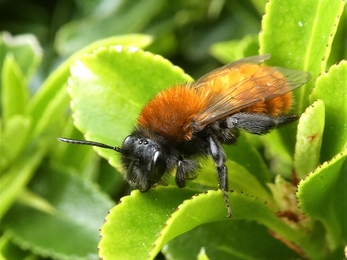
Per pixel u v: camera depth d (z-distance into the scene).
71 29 0.05
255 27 0.05
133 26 0.05
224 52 0.05
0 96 0.05
